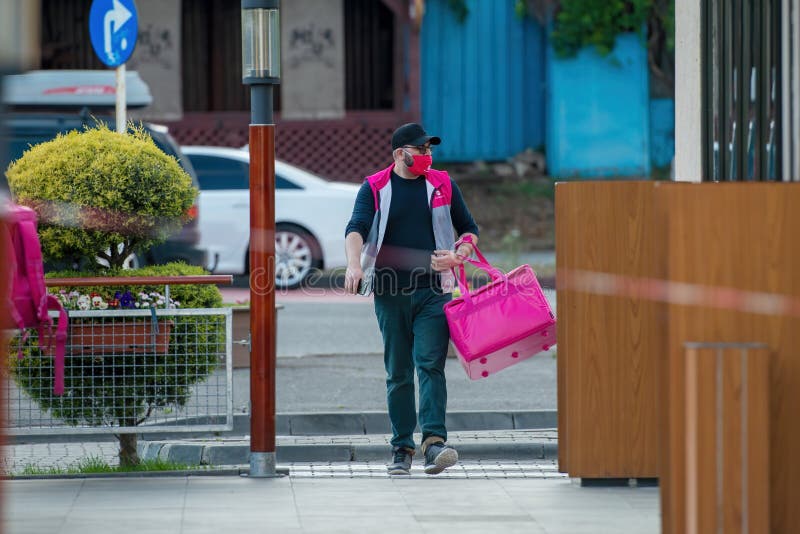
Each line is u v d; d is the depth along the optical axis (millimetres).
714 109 23219
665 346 16250
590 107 79438
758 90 20875
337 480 24203
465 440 30141
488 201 77062
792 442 15930
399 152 24641
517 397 35156
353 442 30047
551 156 79875
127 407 25281
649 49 79500
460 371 39344
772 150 20266
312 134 78562
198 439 30531
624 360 22875
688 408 15539
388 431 32188
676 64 25828
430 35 81125
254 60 23109
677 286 15969
